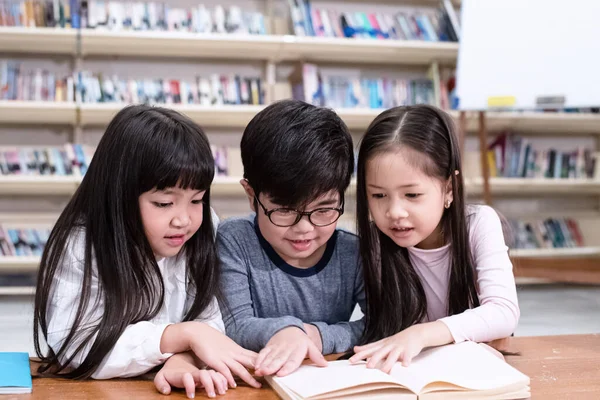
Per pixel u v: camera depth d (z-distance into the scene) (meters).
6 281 3.50
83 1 3.53
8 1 3.51
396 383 0.71
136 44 3.58
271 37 3.61
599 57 2.98
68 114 3.56
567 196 4.44
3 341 2.39
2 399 0.71
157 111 0.93
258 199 0.96
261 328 0.96
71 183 3.51
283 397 0.72
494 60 3.20
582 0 3.02
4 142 3.74
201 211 0.93
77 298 0.90
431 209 1.00
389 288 1.10
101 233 0.90
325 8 4.06
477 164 4.08
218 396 0.74
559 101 3.06
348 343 1.05
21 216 3.73
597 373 0.81
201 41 3.57
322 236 0.97
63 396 0.72
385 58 3.99
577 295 3.70
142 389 0.76
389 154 0.98
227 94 3.69
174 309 1.03
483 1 3.21
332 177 0.92
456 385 0.71
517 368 0.84
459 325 0.92
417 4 4.19
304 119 0.93
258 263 1.11
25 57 3.71
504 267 1.05
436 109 1.05
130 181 0.88
